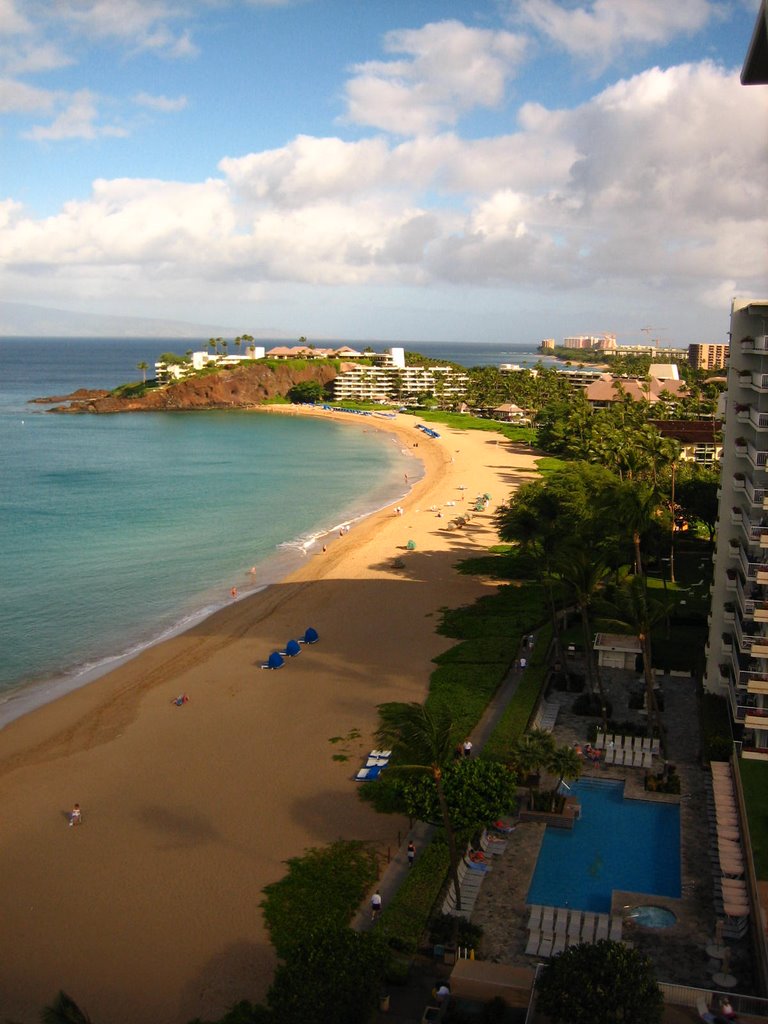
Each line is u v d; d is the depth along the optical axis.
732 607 61.66
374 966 32.56
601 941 32.41
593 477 111.38
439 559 112.94
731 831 44.25
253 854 47.16
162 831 49.72
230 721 64.56
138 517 142.88
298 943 34.50
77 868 46.25
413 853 46.38
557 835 47.50
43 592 99.62
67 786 55.25
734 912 38.22
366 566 109.94
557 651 71.38
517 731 59.09
